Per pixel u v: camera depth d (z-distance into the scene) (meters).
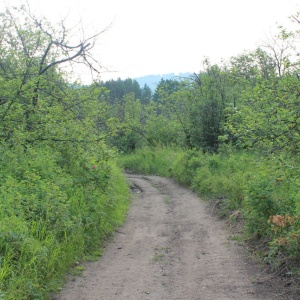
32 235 6.14
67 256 6.57
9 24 10.88
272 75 8.13
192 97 23.61
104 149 12.07
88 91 11.48
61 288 5.64
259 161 8.48
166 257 7.48
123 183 17.94
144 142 38.88
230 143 19.08
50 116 9.76
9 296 4.47
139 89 83.00
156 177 26.27
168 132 37.38
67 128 10.49
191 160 19.97
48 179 8.24
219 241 8.55
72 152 10.59
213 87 22.72
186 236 9.30
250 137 6.66
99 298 5.30
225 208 11.51
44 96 10.90
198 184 17.30
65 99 10.98
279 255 6.42
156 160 30.78
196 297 5.30
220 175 15.77
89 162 11.07
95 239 8.22
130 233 9.77
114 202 11.62
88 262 7.05
